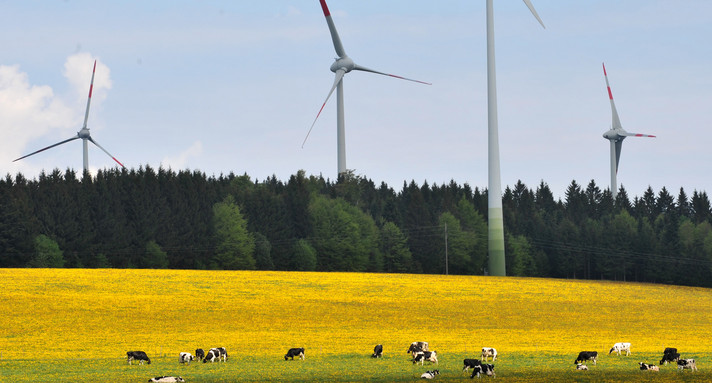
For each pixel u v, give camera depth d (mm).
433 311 146375
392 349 104000
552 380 73188
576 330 129125
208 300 147000
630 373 79750
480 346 107688
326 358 95062
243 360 93125
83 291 149125
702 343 115062
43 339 108875
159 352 99250
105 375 79938
